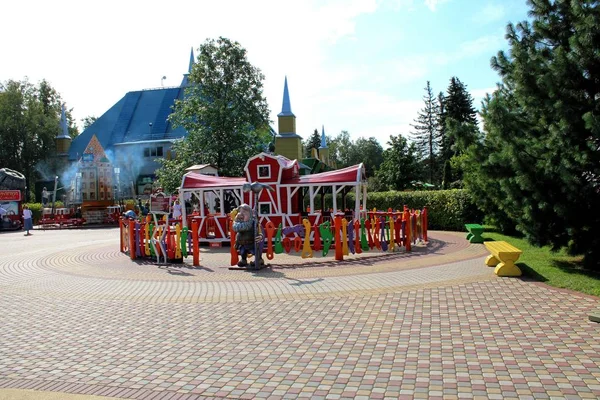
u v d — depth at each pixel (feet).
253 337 22.39
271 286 34.09
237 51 117.91
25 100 211.20
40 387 17.13
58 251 63.52
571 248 35.50
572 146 32.50
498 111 36.60
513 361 18.13
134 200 151.84
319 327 23.61
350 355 19.47
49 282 39.14
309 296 30.35
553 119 34.73
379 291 30.99
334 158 348.79
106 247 66.85
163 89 218.18
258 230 42.78
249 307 28.19
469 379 16.56
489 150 41.45
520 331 21.81
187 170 85.76
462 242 59.41
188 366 18.89
